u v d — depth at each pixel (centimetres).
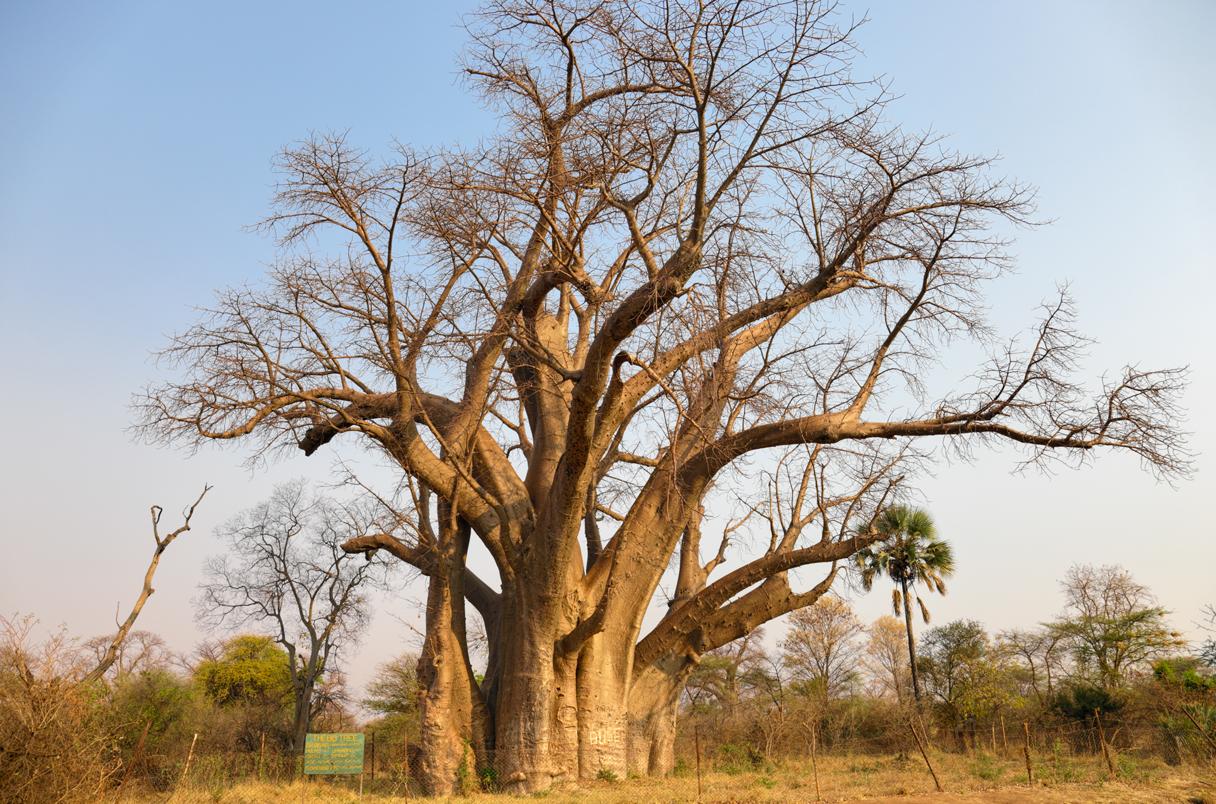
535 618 1542
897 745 2622
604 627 1683
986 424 1511
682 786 1457
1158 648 3098
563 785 1537
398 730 3092
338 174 1377
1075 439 1455
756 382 1702
